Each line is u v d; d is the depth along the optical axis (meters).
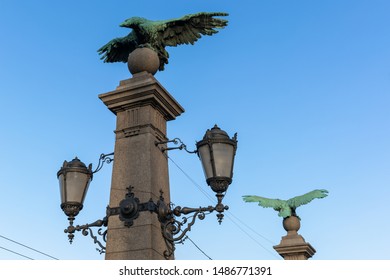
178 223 8.39
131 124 9.56
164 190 9.44
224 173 7.86
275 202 21.69
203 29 10.10
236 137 8.13
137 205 8.78
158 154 9.51
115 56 10.52
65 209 8.70
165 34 10.10
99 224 8.67
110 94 9.70
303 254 20.58
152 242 8.50
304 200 21.42
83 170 8.88
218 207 7.90
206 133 8.10
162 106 9.78
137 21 9.96
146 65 9.79
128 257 8.48
